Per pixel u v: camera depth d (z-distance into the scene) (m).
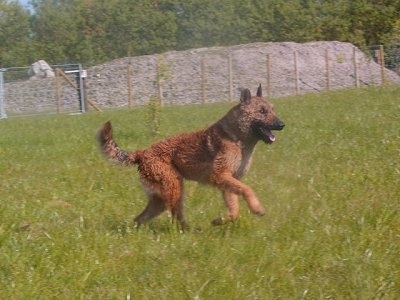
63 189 11.38
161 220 9.09
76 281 6.59
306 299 6.11
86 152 16.00
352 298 6.08
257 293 6.23
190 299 6.16
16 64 65.75
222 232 8.30
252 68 44.12
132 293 6.33
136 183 11.49
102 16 67.06
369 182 10.66
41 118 32.06
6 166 14.47
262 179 11.55
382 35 57.62
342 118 19.89
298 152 14.10
